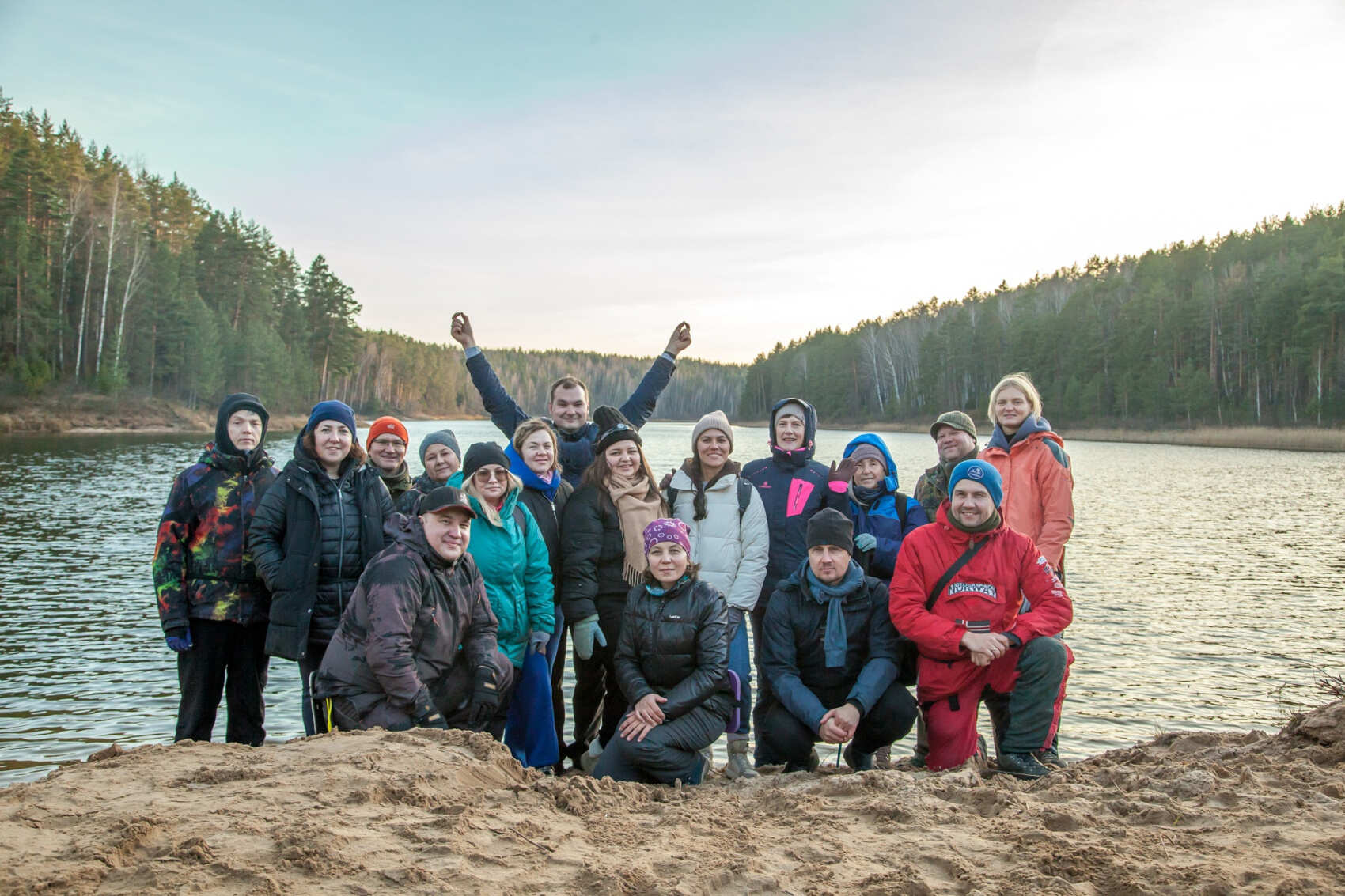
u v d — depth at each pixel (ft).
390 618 13.12
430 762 11.12
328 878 7.93
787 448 18.43
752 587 17.11
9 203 173.27
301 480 15.30
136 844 8.36
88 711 23.57
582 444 19.30
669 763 14.74
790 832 10.32
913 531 15.67
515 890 8.05
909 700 15.85
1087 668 28.76
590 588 16.55
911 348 348.18
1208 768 12.76
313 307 276.21
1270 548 53.72
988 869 8.87
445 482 18.80
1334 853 8.99
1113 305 269.64
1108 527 63.62
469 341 20.16
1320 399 196.13
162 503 67.87
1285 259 235.40
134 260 190.19
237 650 16.24
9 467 93.97
